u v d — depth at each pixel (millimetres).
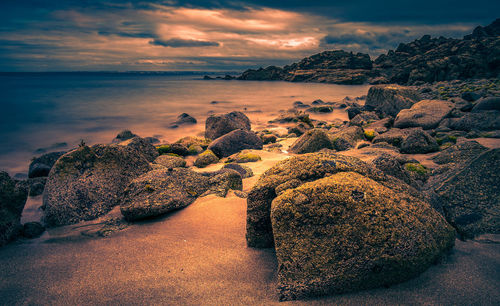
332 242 2359
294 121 18594
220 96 42281
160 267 2871
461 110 12320
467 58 47188
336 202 2438
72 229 4012
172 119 21859
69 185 4617
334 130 13828
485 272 2473
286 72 117938
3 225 3572
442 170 5543
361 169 3014
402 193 2836
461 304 2143
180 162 8672
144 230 3750
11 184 3861
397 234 2348
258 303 2297
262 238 3082
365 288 2326
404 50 93562
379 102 17141
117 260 3045
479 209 3277
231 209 4086
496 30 86438
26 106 28703
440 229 2654
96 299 2451
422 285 2332
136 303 2375
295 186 2854
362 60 95438
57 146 13852
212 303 2322
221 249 3137
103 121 20891
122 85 74875
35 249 3395
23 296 2535
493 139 8008
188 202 4395
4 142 14453
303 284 2311
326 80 88062
